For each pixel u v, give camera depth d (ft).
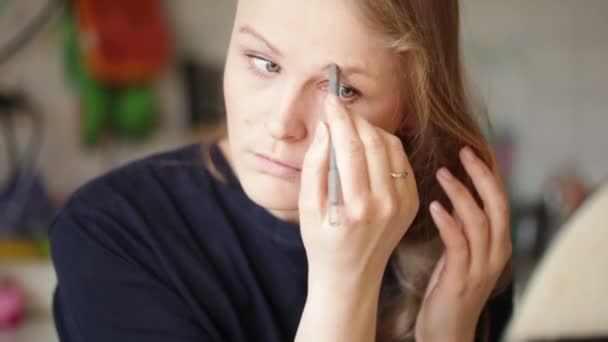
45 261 5.37
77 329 2.17
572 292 3.08
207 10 7.46
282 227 2.44
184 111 7.51
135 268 2.25
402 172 2.03
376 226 2.00
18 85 6.86
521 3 8.02
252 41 2.02
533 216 7.43
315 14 1.95
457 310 2.54
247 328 2.43
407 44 2.07
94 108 6.91
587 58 8.21
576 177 8.14
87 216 2.28
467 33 7.86
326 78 2.02
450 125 2.43
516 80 8.11
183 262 2.34
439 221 2.49
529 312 3.12
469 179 2.64
